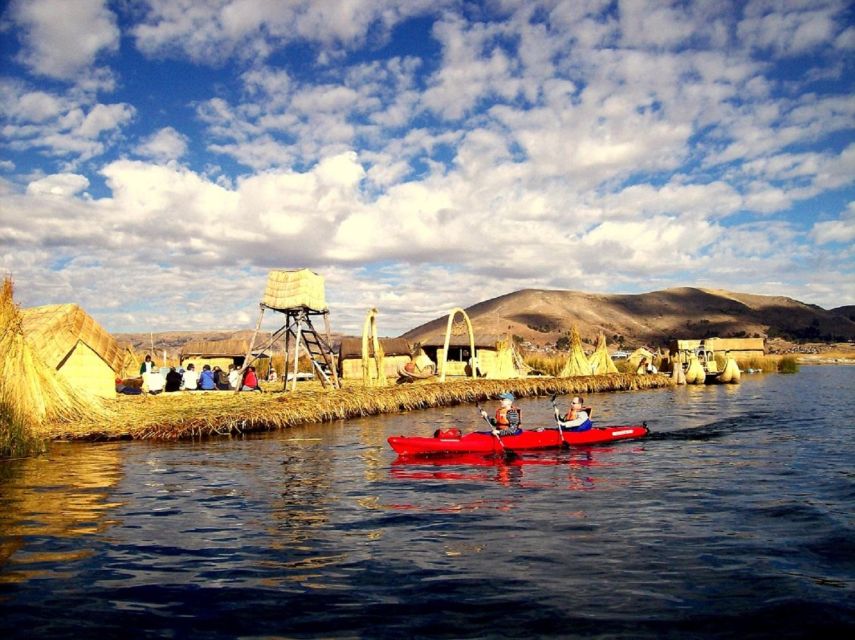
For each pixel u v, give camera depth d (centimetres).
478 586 797
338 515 1139
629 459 1706
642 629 678
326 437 2122
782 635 664
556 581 812
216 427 2120
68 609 733
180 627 689
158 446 1917
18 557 907
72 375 2619
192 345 5222
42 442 1853
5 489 1335
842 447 1897
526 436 1842
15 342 1955
